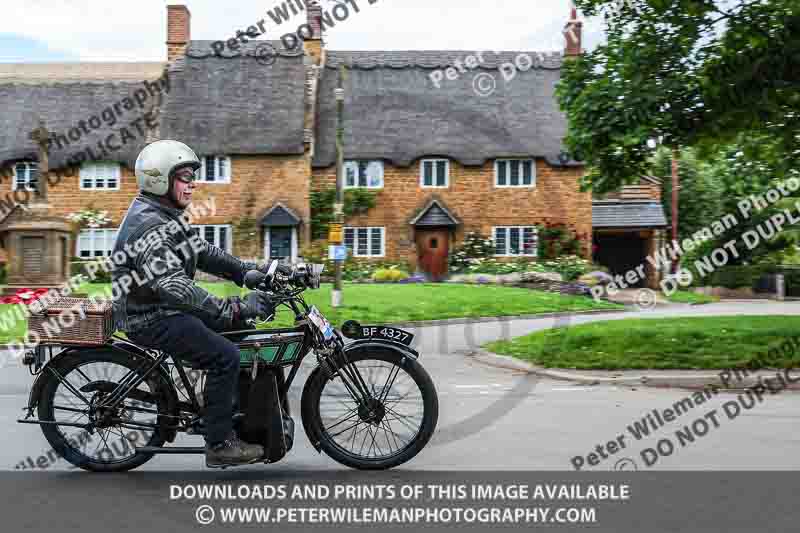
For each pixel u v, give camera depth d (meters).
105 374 4.87
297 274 4.91
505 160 32.50
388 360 4.95
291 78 33.88
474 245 32.09
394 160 32.25
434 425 4.96
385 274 28.23
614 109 11.98
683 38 12.27
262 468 5.05
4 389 8.59
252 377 4.65
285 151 31.75
